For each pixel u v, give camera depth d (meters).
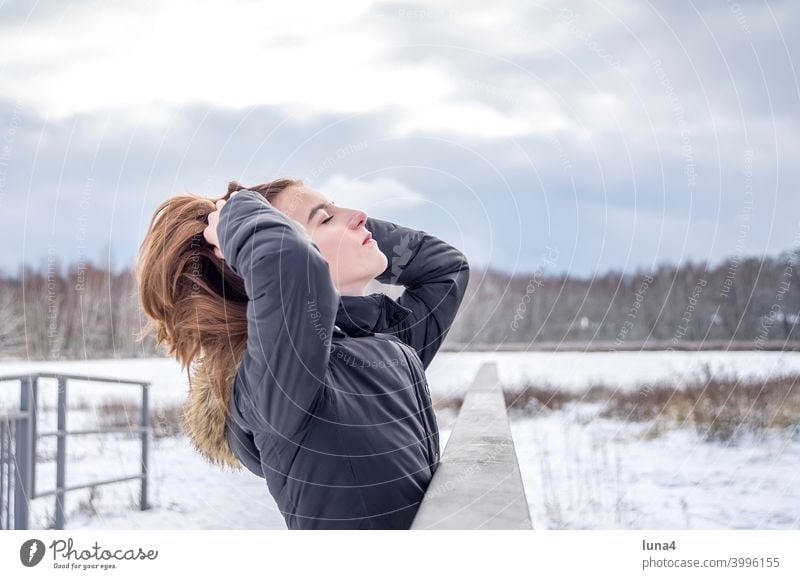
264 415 0.90
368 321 1.13
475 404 1.53
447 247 1.44
